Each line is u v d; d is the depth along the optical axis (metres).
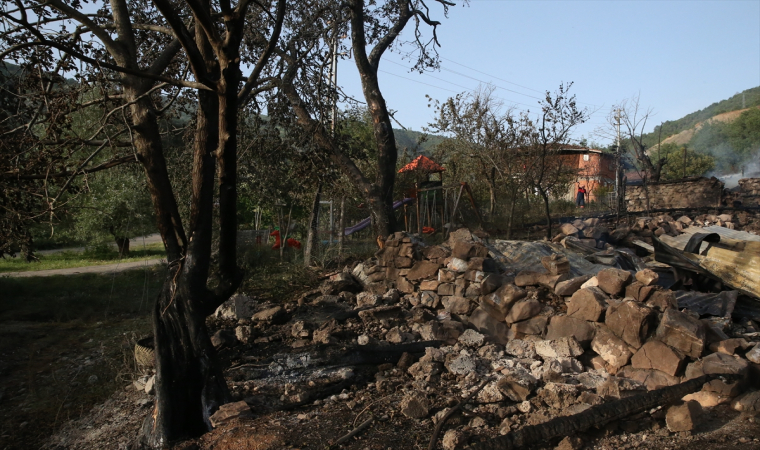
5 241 5.91
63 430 5.82
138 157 5.39
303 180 11.33
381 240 9.74
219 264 5.43
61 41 5.67
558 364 5.21
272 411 4.95
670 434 4.15
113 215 20.14
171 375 4.88
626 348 5.23
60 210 5.77
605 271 5.96
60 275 16.77
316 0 9.87
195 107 9.55
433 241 14.20
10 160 5.45
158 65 5.69
